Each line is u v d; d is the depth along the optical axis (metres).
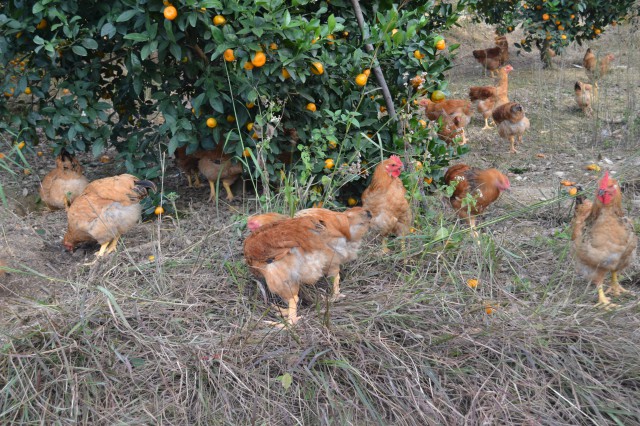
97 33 4.78
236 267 4.25
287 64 4.34
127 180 4.59
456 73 9.84
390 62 4.84
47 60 4.82
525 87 8.71
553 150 6.23
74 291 4.20
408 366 3.73
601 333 3.87
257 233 4.03
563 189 5.28
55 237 4.84
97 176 5.66
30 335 3.84
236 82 4.65
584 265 4.09
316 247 3.99
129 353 3.83
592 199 4.78
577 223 4.22
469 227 4.54
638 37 9.25
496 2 9.48
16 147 4.73
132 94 5.03
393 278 4.29
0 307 4.10
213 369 3.77
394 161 4.33
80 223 4.54
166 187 5.21
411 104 4.91
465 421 3.58
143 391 3.72
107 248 4.66
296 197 4.50
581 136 6.52
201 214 4.97
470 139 6.71
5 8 4.74
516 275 4.26
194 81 4.98
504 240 4.58
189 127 4.75
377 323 3.96
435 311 3.99
